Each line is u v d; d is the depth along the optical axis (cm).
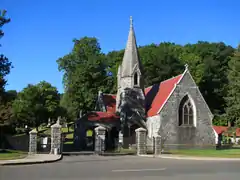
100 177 1722
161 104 5044
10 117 3950
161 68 7544
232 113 5912
